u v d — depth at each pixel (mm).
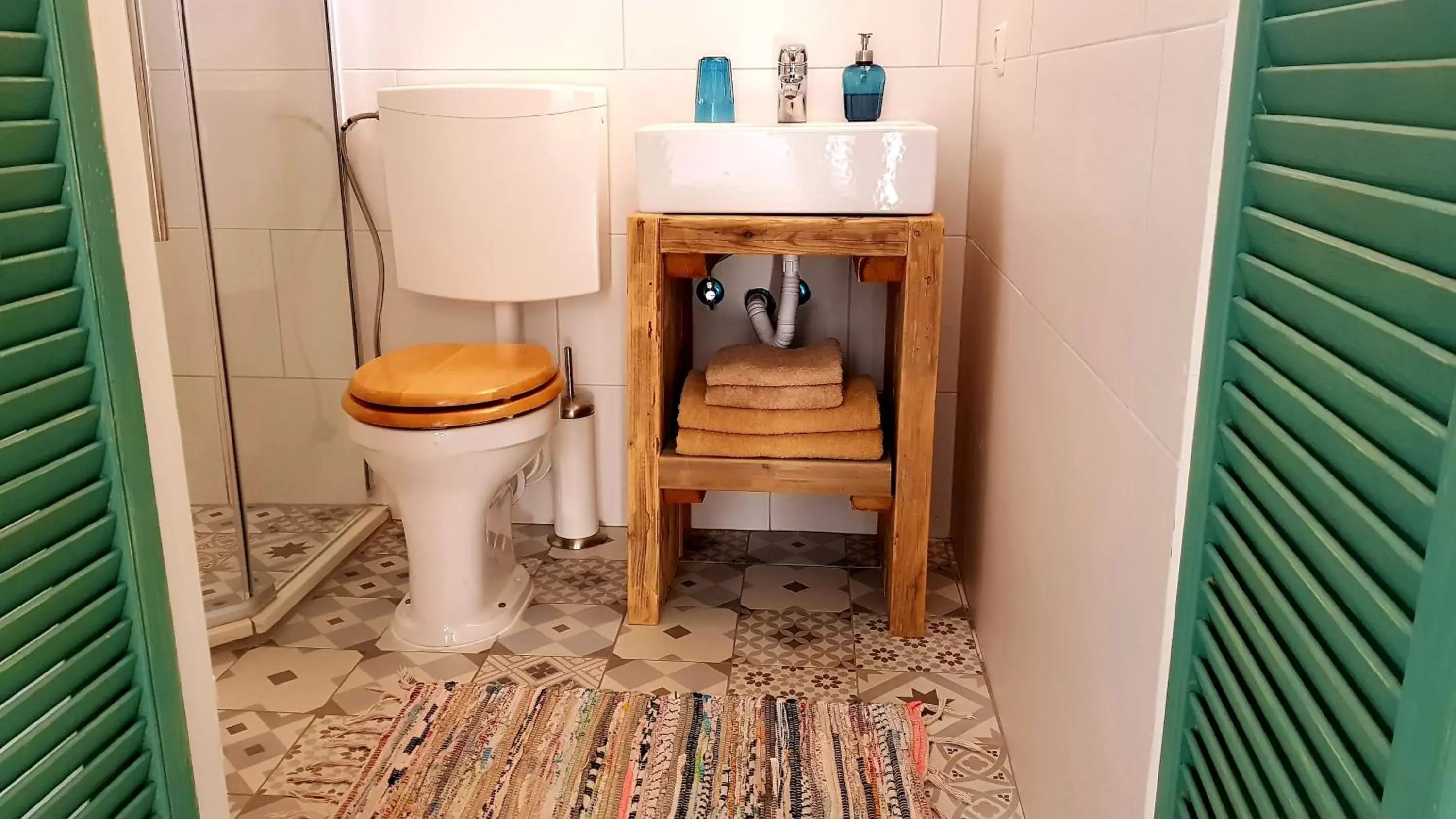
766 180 1933
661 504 2117
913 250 1922
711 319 2486
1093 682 1163
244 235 2326
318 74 2359
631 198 2414
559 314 2496
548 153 2158
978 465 2111
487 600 2125
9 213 834
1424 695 496
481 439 1920
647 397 2037
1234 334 786
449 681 1931
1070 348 1310
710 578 2348
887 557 2229
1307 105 667
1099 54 1182
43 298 871
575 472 2482
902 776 1654
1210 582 827
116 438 964
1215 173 814
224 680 1933
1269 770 672
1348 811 580
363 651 2037
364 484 2627
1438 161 516
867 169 1911
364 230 2496
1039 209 1524
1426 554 499
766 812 1577
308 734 1773
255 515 2498
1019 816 1572
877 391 2285
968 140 2316
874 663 1997
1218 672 787
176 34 1871
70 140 899
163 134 1862
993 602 1906
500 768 1681
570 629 2121
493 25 2350
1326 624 607
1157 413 944
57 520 891
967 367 2305
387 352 2564
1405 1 544
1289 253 686
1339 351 618
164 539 1044
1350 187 595
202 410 1993
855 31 2287
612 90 2355
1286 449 670
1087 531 1204
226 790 1214
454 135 2143
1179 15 895
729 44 2314
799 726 1783
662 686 1913
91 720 942
